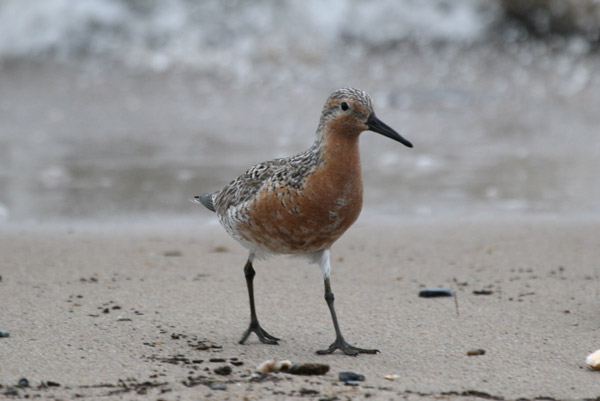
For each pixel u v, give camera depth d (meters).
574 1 43.09
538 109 34.62
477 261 17.67
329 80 37.97
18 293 14.66
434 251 18.55
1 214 21.61
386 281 16.11
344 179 11.75
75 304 14.05
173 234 20.14
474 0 43.97
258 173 12.25
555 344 12.24
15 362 10.93
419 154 28.81
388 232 20.41
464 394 10.11
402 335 12.76
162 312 13.77
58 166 26.52
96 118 32.62
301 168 11.80
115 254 18.00
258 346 12.16
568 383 10.55
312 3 42.44
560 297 14.89
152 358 11.31
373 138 31.09
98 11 40.47
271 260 17.64
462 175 26.20
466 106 34.91
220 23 41.25
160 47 40.25
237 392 9.98
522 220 21.45
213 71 38.59
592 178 25.72
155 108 34.00
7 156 27.56
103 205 22.69
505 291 15.34
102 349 11.62
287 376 10.65
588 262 17.50
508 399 9.97
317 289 15.47
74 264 17.03
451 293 15.11
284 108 34.31
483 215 21.95
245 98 35.47
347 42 42.06
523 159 28.17
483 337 12.61
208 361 11.27
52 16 40.00
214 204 13.44
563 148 29.62
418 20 43.09
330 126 11.82
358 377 10.62
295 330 13.04
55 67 38.41
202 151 28.42
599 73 39.66
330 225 11.88
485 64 40.69
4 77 37.03
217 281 15.93
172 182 24.81
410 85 37.59
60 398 9.70
